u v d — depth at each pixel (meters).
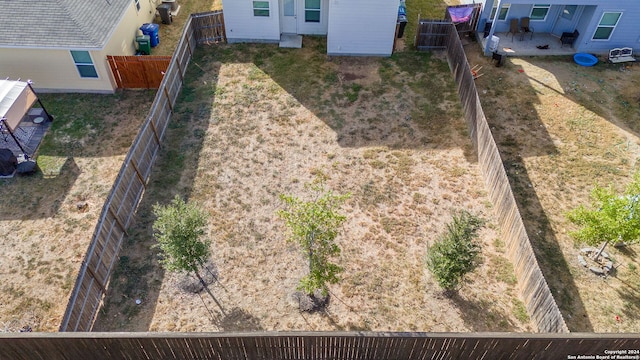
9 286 11.70
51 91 17.70
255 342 9.32
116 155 15.27
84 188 14.17
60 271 12.04
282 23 20.61
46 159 15.06
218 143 15.62
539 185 14.38
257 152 15.35
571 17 20.08
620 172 14.80
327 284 11.80
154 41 20.47
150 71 17.36
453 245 10.62
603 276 12.02
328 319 11.11
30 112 16.56
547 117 16.86
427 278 11.98
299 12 20.16
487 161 14.15
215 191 14.03
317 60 19.58
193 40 19.77
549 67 19.33
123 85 17.88
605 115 16.98
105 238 11.40
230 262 12.24
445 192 14.16
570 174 14.74
